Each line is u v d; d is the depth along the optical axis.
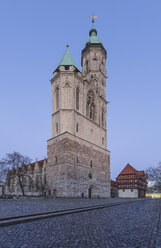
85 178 70.19
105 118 91.81
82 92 77.62
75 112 72.06
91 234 12.36
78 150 69.25
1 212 20.56
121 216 21.00
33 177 90.12
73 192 63.69
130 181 118.94
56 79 76.50
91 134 79.88
